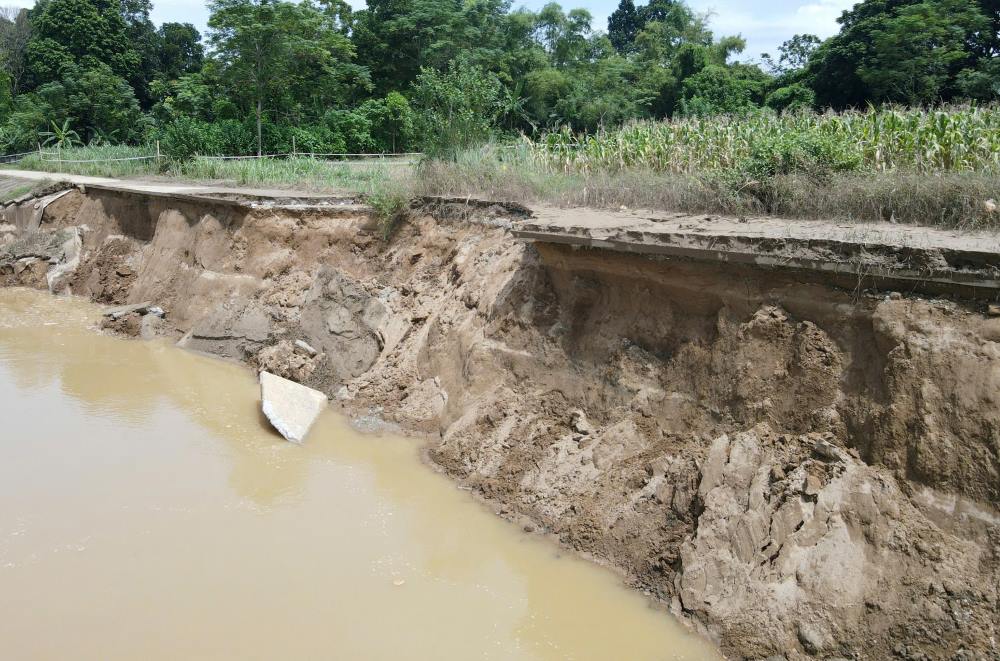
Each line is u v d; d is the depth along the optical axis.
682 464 7.54
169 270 16.80
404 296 13.05
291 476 9.24
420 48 41.72
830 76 30.55
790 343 7.30
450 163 15.26
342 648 6.18
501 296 10.55
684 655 6.12
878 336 6.64
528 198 12.95
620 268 8.88
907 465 6.20
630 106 37.19
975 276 6.18
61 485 8.86
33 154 34.62
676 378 8.18
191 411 11.33
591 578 7.14
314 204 15.52
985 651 5.23
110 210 19.78
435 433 10.24
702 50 38.31
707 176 11.19
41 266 19.59
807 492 6.50
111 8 47.88
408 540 7.81
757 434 7.17
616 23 61.62
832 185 9.73
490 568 7.35
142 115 42.25
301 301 14.03
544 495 8.28
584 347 9.27
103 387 12.29
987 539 5.65
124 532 7.87
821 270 7.07
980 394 5.94
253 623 6.46
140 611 6.59
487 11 43.84
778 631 5.95
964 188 8.35
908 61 27.48
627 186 12.03
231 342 14.02
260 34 33.53
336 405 11.55
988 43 28.48
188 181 21.81
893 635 5.58
